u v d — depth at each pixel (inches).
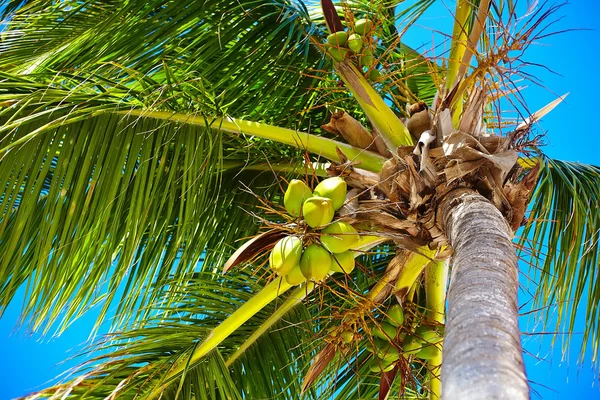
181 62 176.1
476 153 138.1
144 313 165.8
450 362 78.6
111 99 154.5
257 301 152.9
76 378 149.3
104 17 183.6
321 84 186.9
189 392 158.4
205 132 160.9
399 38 164.7
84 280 149.3
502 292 91.9
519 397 69.2
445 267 156.1
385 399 155.2
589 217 173.5
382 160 154.1
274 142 178.7
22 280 152.9
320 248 128.0
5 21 187.6
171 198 154.5
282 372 170.4
